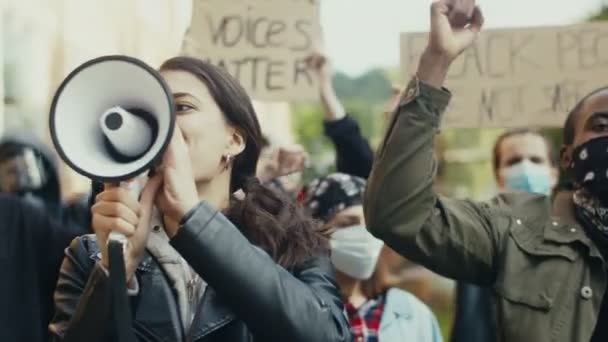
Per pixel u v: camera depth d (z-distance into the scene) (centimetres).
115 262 265
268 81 588
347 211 485
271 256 306
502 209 342
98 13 739
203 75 305
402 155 322
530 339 325
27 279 373
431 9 320
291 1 590
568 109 582
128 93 272
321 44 587
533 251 332
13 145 449
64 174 564
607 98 343
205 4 594
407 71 559
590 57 582
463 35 322
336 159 556
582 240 332
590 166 339
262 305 282
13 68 671
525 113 583
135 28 770
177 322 296
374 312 491
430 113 322
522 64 584
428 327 495
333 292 307
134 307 296
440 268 333
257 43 591
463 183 980
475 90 584
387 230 324
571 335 325
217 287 282
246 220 308
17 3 667
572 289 328
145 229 275
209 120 302
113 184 273
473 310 522
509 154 572
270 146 567
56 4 705
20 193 445
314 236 313
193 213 279
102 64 270
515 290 329
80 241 308
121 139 266
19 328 370
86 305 279
